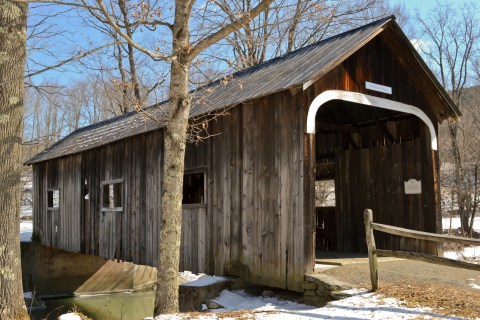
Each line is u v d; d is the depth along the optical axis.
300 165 7.79
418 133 10.20
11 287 5.92
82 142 15.52
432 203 9.70
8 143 6.05
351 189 11.35
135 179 12.11
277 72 9.19
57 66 5.98
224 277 8.89
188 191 11.74
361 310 5.57
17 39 6.15
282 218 8.02
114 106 21.12
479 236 16.89
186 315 5.90
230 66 8.35
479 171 19.73
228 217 9.17
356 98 8.70
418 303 5.70
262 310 6.26
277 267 8.00
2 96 6.04
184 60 6.56
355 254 10.52
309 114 7.91
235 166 9.13
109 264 18.00
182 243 10.34
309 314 5.58
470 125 21.52
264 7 6.05
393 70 9.49
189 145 10.38
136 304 15.57
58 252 17.19
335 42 9.18
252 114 8.88
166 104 13.27
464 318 4.97
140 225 11.77
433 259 5.61
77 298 16.83
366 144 11.23
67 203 15.83
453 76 20.89
